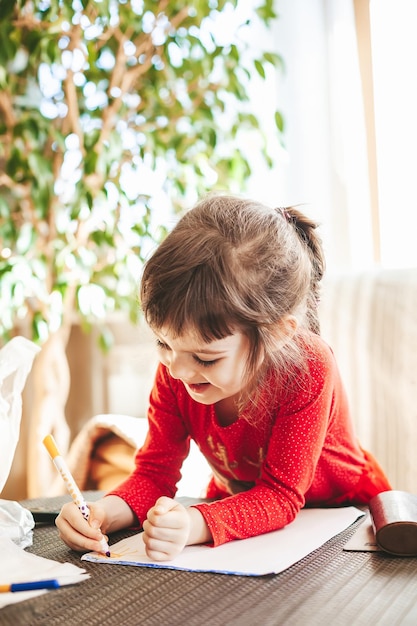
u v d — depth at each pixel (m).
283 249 0.81
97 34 1.76
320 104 1.90
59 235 1.81
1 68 1.61
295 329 0.82
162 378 0.98
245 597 0.58
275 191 1.95
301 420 0.85
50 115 1.92
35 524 0.86
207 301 0.71
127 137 1.91
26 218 1.88
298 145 1.92
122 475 1.31
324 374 0.88
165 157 1.85
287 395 0.86
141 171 1.92
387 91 1.73
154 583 0.62
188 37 1.83
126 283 1.84
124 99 1.88
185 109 1.93
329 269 1.70
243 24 1.90
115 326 2.21
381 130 1.75
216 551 0.72
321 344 0.92
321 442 0.86
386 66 1.74
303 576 0.63
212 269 0.73
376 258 1.82
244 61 2.01
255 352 0.76
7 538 0.73
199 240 0.75
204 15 1.81
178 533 0.69
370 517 0.80
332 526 0.80
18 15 1.67
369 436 1.31
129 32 1.80
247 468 0.97
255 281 0.76
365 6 1.84
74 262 1.75
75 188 1.74
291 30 1.93
